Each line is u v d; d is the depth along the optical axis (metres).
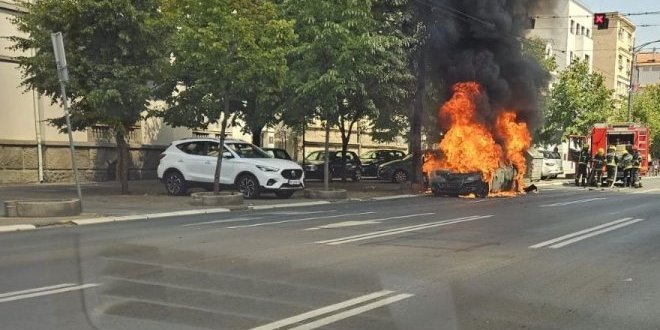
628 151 28.83
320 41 17.62
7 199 15.77
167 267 7.71
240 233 10.77
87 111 16.75
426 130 23.98
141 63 16.72
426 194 21.23
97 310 5.75
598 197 20.50
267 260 8.20
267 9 15.96
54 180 22.05
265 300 6.15
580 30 59.91
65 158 22.48
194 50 15.47
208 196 15.42
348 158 28.72
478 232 11.04
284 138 35.03
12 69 20.62
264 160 17.89
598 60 75.06
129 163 25.30
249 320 5.47
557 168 33.41
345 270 7.58
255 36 15.68
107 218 12.70
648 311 5.91
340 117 23.59
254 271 7.50
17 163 20.80
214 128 30.11
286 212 14.74
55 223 11.91
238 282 6.91
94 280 6.97
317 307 5.92
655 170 56.59
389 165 27.06
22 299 6.12
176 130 27.86
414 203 17.59
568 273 7.58
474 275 7.38
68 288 6.58
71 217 12.63
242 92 17.47
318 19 18.02
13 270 7.50
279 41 16.20
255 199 17.64
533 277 7.32
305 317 5.58
